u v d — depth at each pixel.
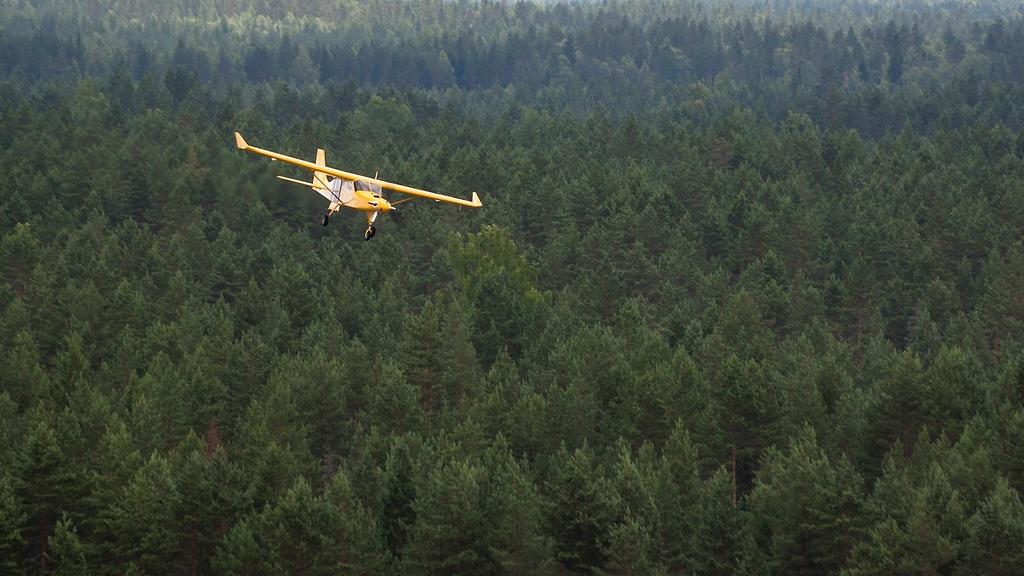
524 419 167.12
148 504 124.56
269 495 134.50
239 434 174.25
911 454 165.50
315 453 180.62
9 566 120.06
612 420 173.62
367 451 150.38
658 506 136.00
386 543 134.88
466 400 179.00
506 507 125.31
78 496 131.38
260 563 120.62
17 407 172.12
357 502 135.75
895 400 167.25
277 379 177.62
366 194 105.69
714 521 130.38
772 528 131.50
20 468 128.75
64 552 120.44
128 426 159.25
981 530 122.69
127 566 122.69
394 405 170.38
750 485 168.12
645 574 121.19
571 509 128.38
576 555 126.88
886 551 120.44
